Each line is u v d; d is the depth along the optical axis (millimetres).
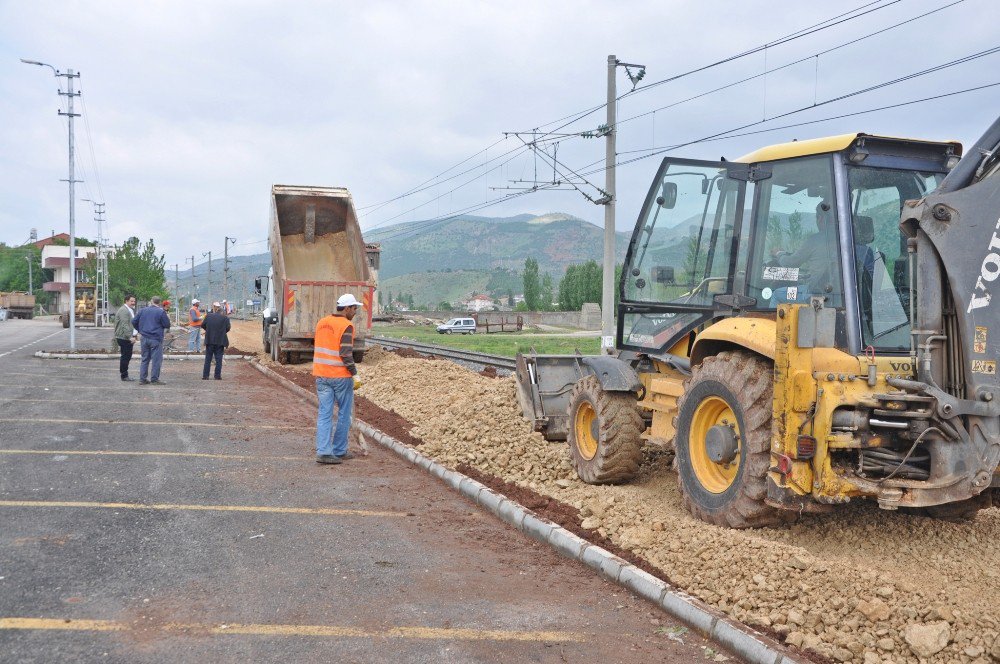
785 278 5992
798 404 5180
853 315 5426
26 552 5301
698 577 5074
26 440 9242
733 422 5941
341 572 5270
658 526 5930
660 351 7406
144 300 59812
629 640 4426
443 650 4168
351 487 7781
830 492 5090
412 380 15445
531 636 4410
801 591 4645
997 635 4055
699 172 6969
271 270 22734
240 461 8742
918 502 5035
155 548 5539
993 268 5031
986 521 6043
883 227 5711
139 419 11344
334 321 9031
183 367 20938
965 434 5016
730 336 5961
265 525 6266
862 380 5234
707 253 6836
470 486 7535
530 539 6297
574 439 7941
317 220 21859
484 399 10805
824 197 5727
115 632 4156
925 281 5109
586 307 67188
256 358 23719
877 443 5238
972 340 5000
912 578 4828
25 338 34656
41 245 115438
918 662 3998
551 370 9688
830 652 4109
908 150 5855
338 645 4152
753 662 4133
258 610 4551
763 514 5586
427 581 5191
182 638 4125
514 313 69812
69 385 15320
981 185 5039
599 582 5336
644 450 8430
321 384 8992
